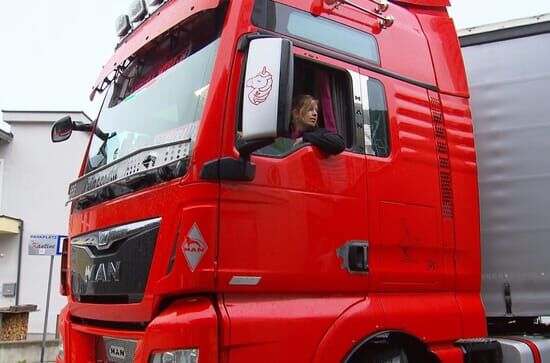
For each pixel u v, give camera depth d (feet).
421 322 11.34
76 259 12.17
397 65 12.57
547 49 15.21
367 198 10.94
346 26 11.75
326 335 9.73
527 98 15.21
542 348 13.83
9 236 56.49
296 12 10.84
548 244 14.51
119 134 12.84
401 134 12.03
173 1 11.69
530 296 14.58
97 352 11.30
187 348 8.32
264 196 9.41
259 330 8.92
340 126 11.28
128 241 9.93
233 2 10.02
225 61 9.62
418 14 13.92
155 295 9.02
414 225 11.71
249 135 8.45
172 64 11.47
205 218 8.75
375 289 10.81
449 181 12.78
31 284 56.24
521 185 14.97
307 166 10.08
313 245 9.89
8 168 57.52
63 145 57.98
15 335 38.04
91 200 11.75
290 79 8.52
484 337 12.59
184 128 10.02
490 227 15.20
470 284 12.73
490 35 15.80
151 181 9.70
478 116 15.70
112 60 13.78
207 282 8.61
